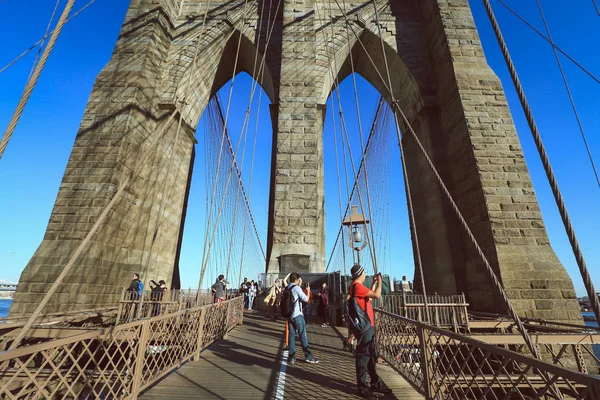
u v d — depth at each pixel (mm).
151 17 17703
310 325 10984
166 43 18484
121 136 14070
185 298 10250
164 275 16672
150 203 15367
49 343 2455
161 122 16672
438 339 3590
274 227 15562
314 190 16203
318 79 18859
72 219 12469
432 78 18469
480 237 13305
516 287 11547
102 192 12992
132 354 3701
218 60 20578
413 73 18672
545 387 1938
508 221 12758
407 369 4656
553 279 11602
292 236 15383
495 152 14070
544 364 1945
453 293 14211
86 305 11172
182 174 18703
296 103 17922
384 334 5996
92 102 14914
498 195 13219
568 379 1748
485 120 14812
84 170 13391
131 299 10617
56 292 10828
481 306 12805
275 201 16016
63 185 13094
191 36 19391
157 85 17109
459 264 14383
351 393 4320
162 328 4656
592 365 9367
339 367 5543
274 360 5980
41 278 11133
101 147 13836
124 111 14641
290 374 5117
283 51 19156
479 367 2676
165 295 10875
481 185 13438
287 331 6723
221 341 7699
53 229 12281
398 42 19594
